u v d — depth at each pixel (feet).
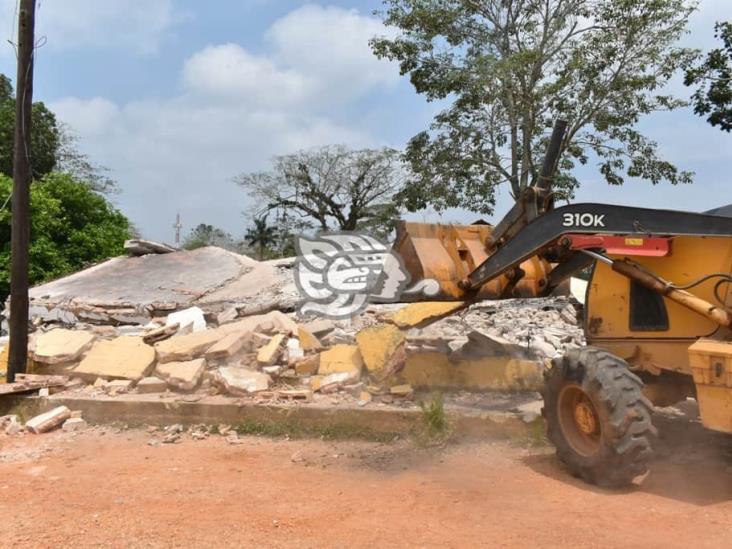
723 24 62.75
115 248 79.82
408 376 29.32
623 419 17.62
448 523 16.46
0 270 69.67
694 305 18.75
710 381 17.37
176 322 39.55
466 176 72.90
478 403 27.25
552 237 21.52
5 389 29.53
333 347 31.42
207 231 183.62
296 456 23.18
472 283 24.75
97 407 28.84
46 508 18.31
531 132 70.03
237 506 18.12
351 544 15.26
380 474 21.12
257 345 32.76
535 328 42.24
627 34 68.18
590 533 15.47
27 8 32.63
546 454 22.49
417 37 72.64
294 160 151.84
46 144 117.29
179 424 27.71
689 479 19.26
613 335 21.97
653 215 19.36
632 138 71.31
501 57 71.72
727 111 62.85
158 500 18.76
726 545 14.62
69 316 47.80
